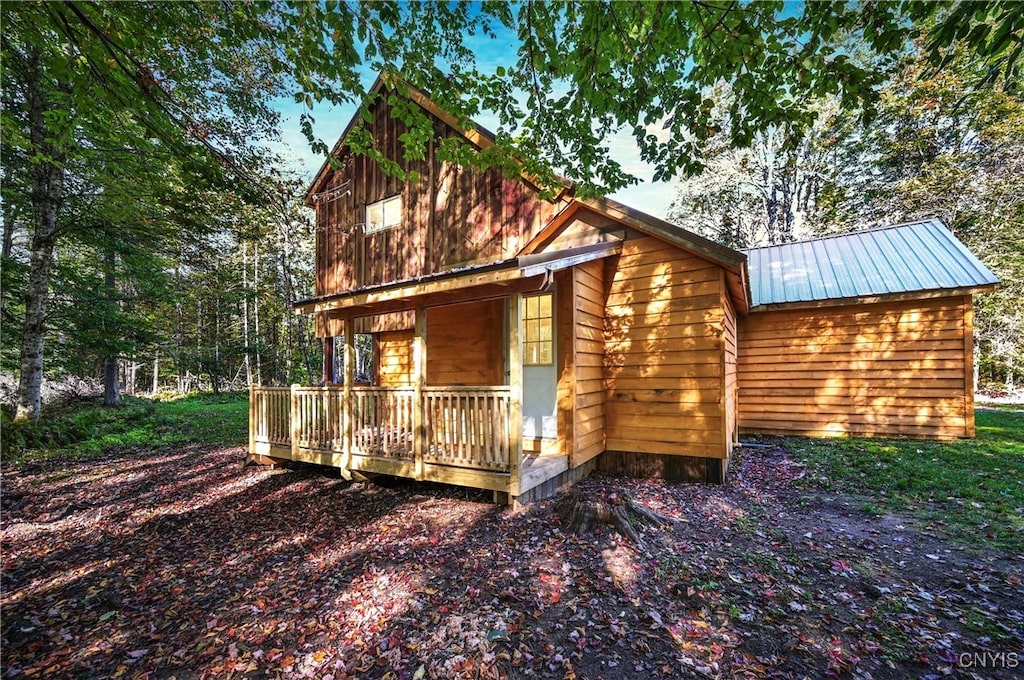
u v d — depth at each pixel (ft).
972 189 52.75
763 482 20.49
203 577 12.78
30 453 28.04
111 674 8.95
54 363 40.98
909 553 13.03
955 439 26.63
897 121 55.36
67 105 22.12
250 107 23.32
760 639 9.23
